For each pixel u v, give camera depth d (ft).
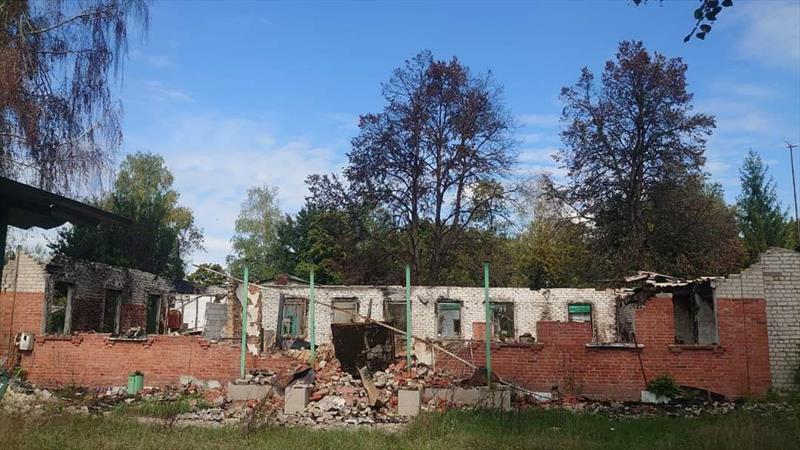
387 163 130.21
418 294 96.68
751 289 67.56
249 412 50.52
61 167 60.75
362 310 96.78
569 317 96.84
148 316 106.73
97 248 145.48
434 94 130.82
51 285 78.59
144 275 102.99
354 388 57.67
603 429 44.39
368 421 50.11
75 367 72.74
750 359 65.98
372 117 132.46
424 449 36.91
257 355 69.41
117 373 72.08
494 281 132.98
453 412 49.03
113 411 50.06
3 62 56.59
